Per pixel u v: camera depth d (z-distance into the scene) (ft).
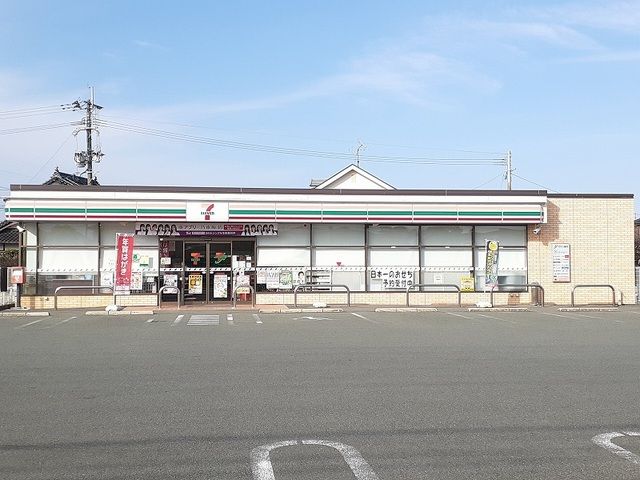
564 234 86.43
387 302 83.56
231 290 82.12
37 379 32.78
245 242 82.69
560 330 55.77
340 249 83.71
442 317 67.62
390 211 81.61
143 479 18.58
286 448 21.44
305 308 76.07
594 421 24.88
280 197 80.64
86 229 80.18
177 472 19.13
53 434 23.03
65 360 38.75
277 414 25.84
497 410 26.50
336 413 26.02
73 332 53.67
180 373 34.45
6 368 35.94
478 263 85.66
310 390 30.22
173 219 78.43
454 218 82.48
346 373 34.47
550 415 25.75
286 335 51.49
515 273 85.87
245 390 30.22
